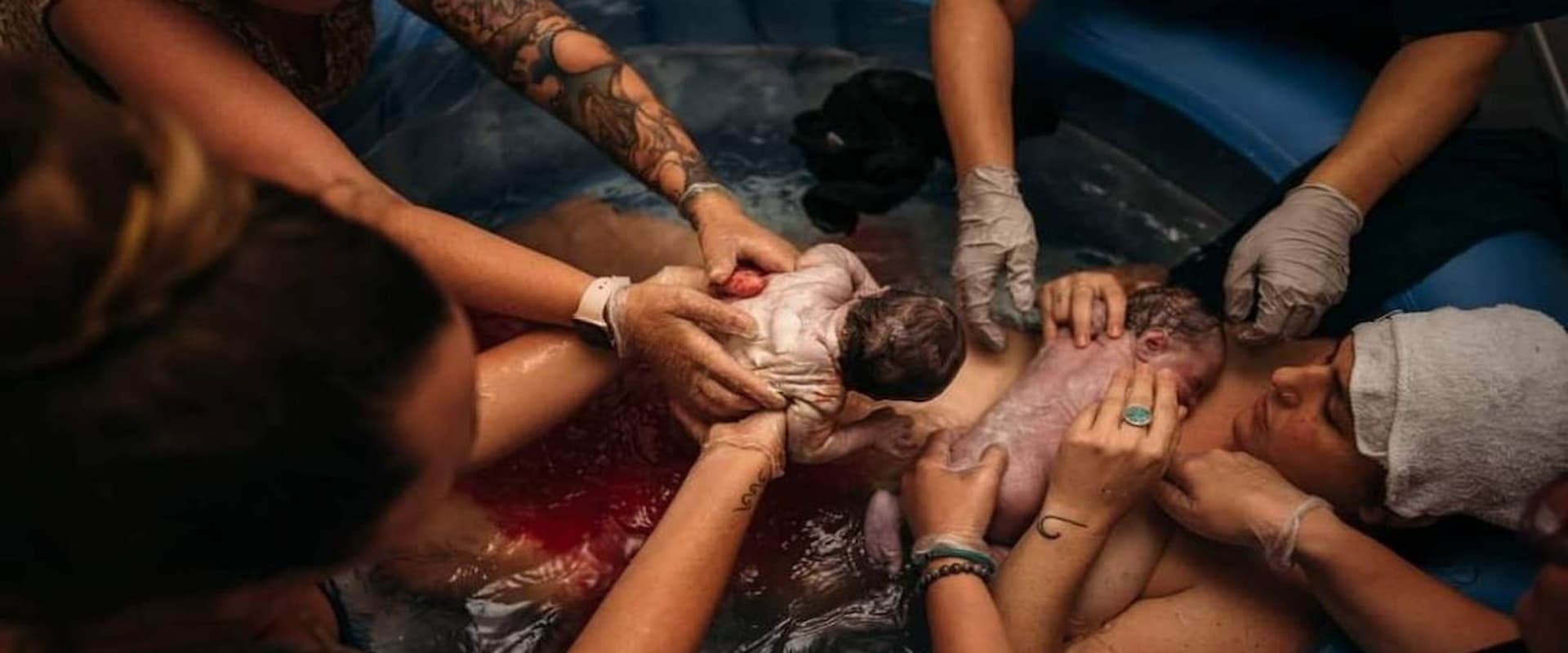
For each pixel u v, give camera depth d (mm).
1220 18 2059
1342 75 1973
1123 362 1646
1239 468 1522
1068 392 1630
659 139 1787
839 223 2037
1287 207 1742
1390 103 1762
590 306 1570
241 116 1488
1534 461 1370
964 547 1489
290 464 679
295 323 657
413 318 709
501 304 1604
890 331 1479
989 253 1788
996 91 1865
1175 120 2012
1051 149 2131
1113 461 1496
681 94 2252
